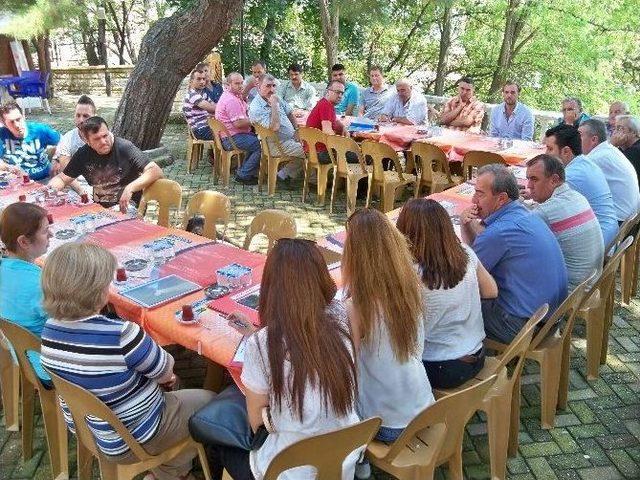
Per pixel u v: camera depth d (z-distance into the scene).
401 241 2.00
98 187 4.18
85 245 1.92
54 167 4.62
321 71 15.25
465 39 15.82
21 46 12.38
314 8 13.88
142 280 2.72
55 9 7.70
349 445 1.68
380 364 2.00
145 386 2.04
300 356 1.67
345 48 15.36
